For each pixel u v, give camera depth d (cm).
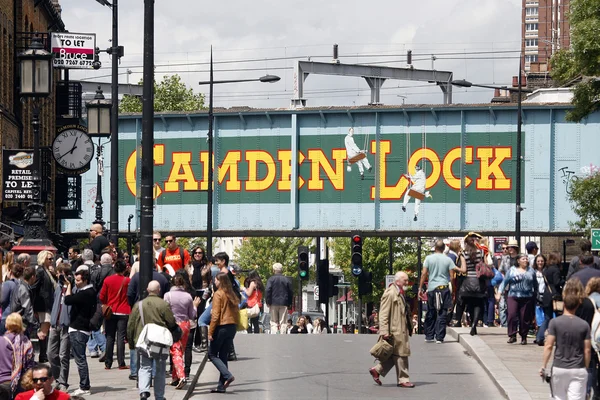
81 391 2131
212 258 2912
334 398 2156
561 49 4303
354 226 6025
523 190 5912
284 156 6075
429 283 3023
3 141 4700
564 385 1662
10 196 4288
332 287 4769
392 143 5975
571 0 4269
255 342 3172
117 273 2492
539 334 2830
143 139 2189
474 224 5928
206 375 2488
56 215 6309
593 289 1908
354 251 4550
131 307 2366
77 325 2131
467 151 5909
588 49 4134
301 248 4928
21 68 2912
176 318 2223
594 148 5853
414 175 5953
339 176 6025
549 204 5872
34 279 2258
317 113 6019
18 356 1758
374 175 5994
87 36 4953
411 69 7088
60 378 2203
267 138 6103
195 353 2786
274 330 3591
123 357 2500
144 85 2184
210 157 5728
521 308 2861
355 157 6006
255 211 6125
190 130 6200
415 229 5972
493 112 5866
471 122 5906
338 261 10888
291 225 6081
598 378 1853
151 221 2186
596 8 4200
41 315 2377
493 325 3691
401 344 2283
